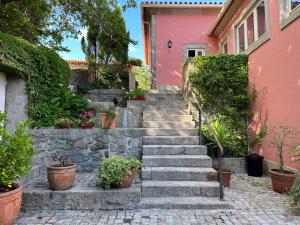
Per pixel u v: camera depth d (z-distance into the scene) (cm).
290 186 431
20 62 462
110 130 518
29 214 354
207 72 696
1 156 295
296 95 471
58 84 595
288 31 498
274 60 555
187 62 738
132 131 525
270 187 483
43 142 495
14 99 483
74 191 370
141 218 338
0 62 407
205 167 459
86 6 773
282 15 516
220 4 1027
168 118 637
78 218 339
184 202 374
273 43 560
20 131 319
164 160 464
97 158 508
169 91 858
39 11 769
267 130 587
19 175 312
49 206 367
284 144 501
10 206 290
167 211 362
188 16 1072
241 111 688
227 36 914
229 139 655
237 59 709
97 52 1043
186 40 1063
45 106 539
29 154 320
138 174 463
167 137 527
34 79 510
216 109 686
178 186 401
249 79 691
